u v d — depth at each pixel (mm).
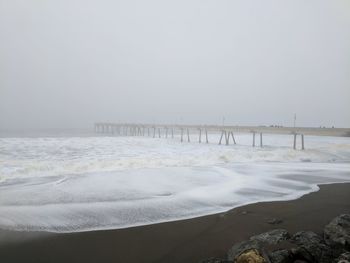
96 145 31938
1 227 8172
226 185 13984
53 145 30141
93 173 16375
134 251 6891
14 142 31828
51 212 9500
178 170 17984
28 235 7695
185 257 6633
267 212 9812
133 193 12109
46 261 6383
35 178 14719
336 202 11164
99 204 10492
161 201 11023
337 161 25109
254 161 23672
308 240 6770
